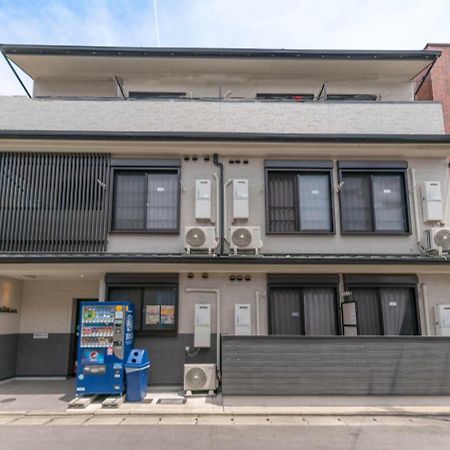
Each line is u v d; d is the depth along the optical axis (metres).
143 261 8.30
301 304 9.10
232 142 9.23
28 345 10.27
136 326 8.80
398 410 7.07
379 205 9.62
